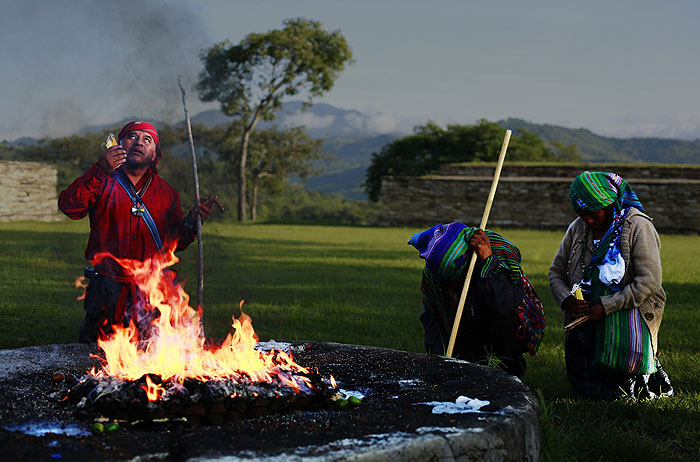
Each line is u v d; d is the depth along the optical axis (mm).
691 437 4090
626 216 4668
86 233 19375
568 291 4875
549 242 22688
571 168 36062
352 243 21406
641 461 3691
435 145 59156
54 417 2844
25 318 7500
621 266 4605
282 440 2422
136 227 4582
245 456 2238
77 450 2316
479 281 4543
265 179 62375
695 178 34438
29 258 13156
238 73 12789
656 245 4629
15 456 2244
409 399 3098
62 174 27094
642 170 35094
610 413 4539
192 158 4449
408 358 3898
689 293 10445
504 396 3033
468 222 31172
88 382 3023
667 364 5883
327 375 3617
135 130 4527
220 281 10156
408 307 8984
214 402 2865
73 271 11453
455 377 3459
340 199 165500
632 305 4586
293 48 42156
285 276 12062
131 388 2883
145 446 2361
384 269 13656
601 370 4816
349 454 2266
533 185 30391
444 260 4535
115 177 4598
